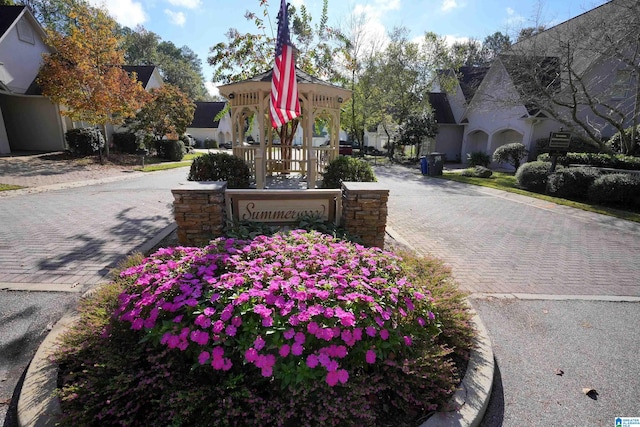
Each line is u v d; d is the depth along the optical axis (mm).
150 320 2020
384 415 1967
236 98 8320
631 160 11492
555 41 12586
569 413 2207
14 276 3855
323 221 4344
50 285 3646
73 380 2086
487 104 18656
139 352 1996
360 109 23641
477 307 3592
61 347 2232
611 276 4539
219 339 1873
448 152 24359
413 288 2516
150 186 10438
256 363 1786
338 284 2266
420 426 1903
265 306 2020
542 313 3502
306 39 14203
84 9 14234
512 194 10844
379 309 2082
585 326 3270
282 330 1906
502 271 4629
